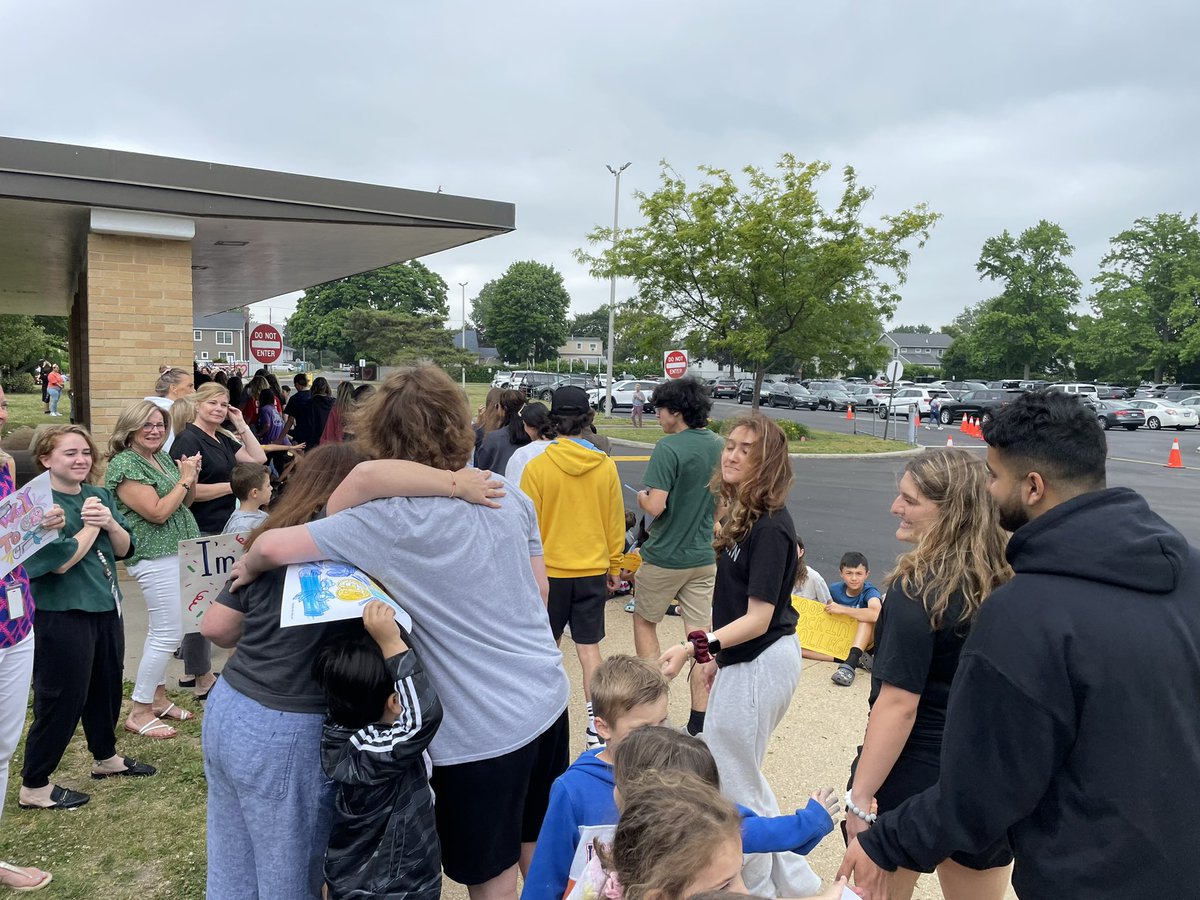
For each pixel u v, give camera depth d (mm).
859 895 1910
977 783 1540
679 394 4293
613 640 5676
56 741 3381
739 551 2898
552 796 2148
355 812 1905
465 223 8430
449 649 2070
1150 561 1465
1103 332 58062
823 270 20953
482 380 69562
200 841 3252
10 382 37625
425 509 2016
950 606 2025
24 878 2922
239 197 7234
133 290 7164
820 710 4660
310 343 83438
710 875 1527
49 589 3260
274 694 1959
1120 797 1415
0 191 6320
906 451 21438
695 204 21641
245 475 4129
